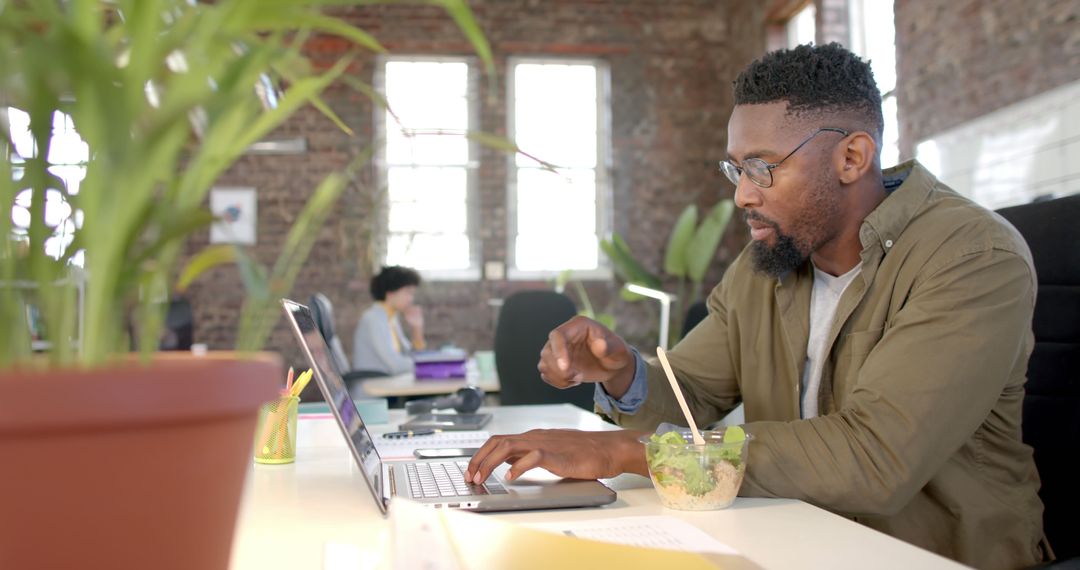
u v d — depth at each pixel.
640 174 7.17
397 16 6.87
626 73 7.17
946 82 4.48
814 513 0.97
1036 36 3.79
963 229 1.25
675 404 1.54
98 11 0.39
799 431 1.07
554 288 7.08
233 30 0.40
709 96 7.23
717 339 1.63
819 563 0.76
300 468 1.38
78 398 0.35
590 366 1.38
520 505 0.99
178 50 0.40
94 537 0.37
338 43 6.72
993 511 1.23
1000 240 1.22
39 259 0.39
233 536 0.44
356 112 6.79
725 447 0.98
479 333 7.04
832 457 1.04
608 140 7.18
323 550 0.81
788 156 1.34
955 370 1.11
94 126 0.37
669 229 7.16
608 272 7.17
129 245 0.39
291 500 1.09
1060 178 3.59
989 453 1.27
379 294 5.43
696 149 7.21
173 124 0.37
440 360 3.86
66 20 0.36
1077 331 1.35
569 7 7.11
